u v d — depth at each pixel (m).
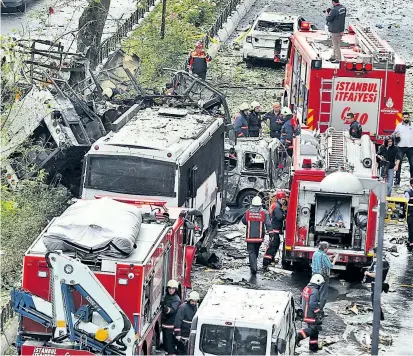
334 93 58.50
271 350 34.09
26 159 50.34
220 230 53.97
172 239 39.56
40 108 50.88
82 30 72.38
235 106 73.56
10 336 39.06
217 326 34.38
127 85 60.50
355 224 46.75
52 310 34.50
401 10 103.75
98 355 34.34
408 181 62.91
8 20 81.94
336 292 46.81
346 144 48.84
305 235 47.16
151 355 37.78
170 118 51.16
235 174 56.22
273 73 82.75
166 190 45.56
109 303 34.31
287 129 60.28
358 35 63.94
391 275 49.25
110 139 46.62
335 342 41.56
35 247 36.34
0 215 45.81
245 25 98.00
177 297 38.41
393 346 41.50
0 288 41.97
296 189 46.94
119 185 45.84
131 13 94.44
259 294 37.06
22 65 54.44
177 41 85.25
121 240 35.50
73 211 37.50
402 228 55.47
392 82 58.44
